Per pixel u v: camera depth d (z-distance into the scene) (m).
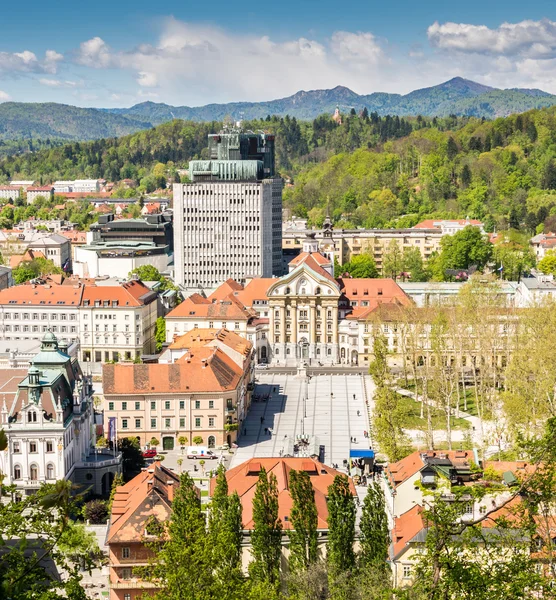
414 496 173.50
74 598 103.25
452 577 98.25
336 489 163.25
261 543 160.38
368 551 158.38
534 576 97.56
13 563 99.25
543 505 115.75
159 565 138.50
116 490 188.50
